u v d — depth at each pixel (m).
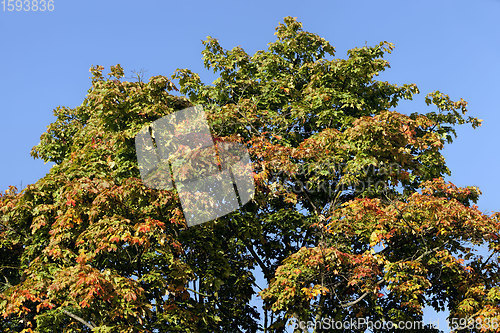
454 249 15.66
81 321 14.26
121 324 13.32
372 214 14.65
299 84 20.19
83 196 14.02
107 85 16.19
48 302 13.40
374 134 15.57
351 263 14.37
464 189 15.82
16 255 18.36
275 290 14.15
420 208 14.62
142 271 15.09
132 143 15.66
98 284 11.95
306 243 17.91
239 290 17.73
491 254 15.21
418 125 16.61
